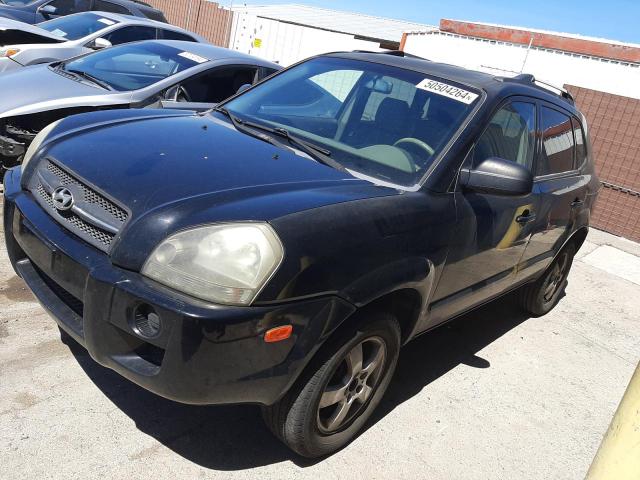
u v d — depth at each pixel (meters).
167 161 2.71
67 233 2.56
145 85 5.81
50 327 3.47
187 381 2.21
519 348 4.59
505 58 13.02
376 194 2.81
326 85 3.77
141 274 2.28
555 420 3.71
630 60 11.48
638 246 8.77
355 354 2.73
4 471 2.41
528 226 3.86
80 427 2.74
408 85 3.55
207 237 2.25
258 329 2.23
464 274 3.35
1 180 5.39
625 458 2.00
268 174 2.74
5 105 5.11
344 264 2.45
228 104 3.87
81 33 8.77
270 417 2.65
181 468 2.64
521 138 3.84
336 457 2.92
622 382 4.44
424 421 3.37
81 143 2.91
